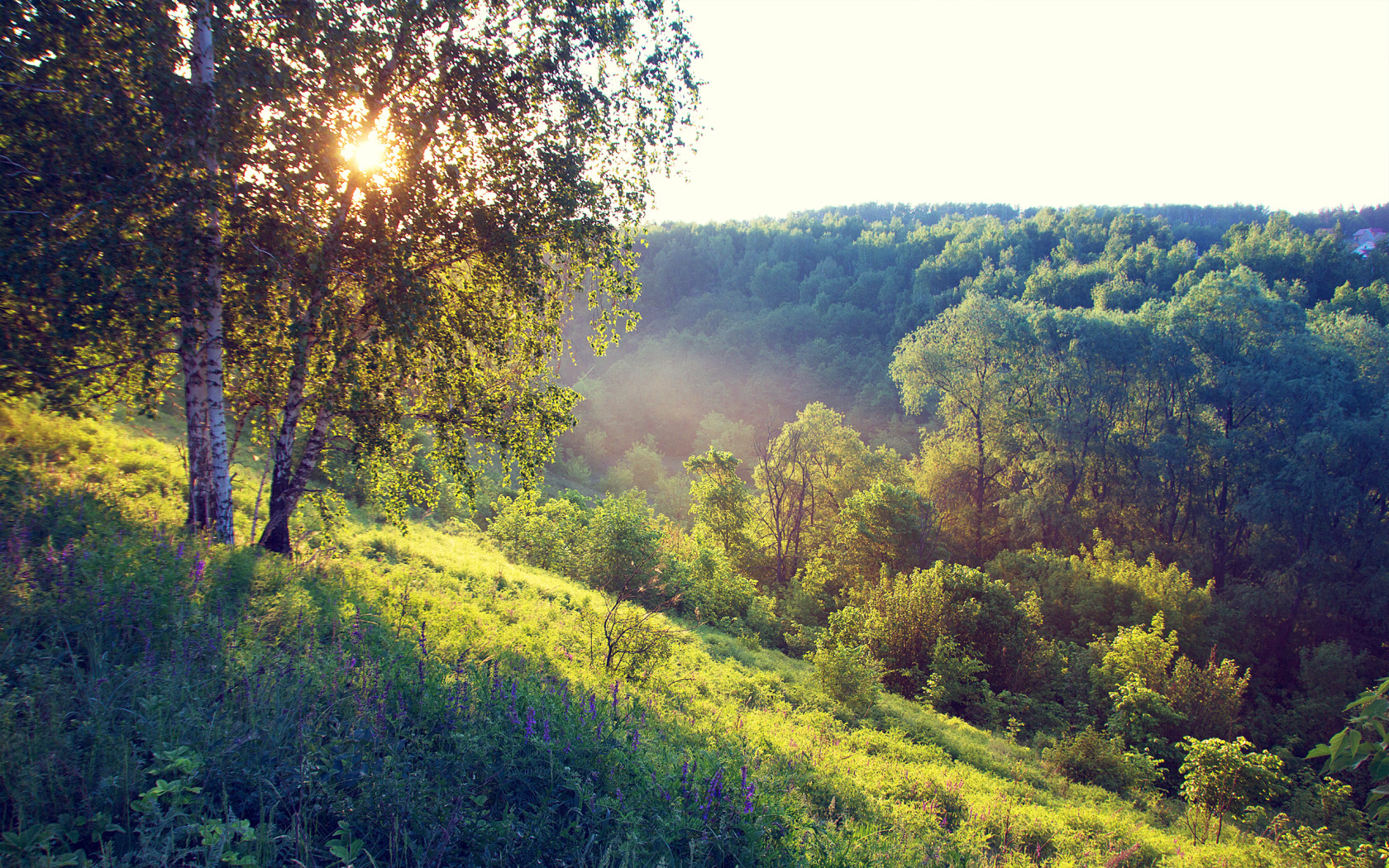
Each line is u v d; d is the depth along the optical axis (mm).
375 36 8805
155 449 13461
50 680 3871
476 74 9648
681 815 4156
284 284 8938
